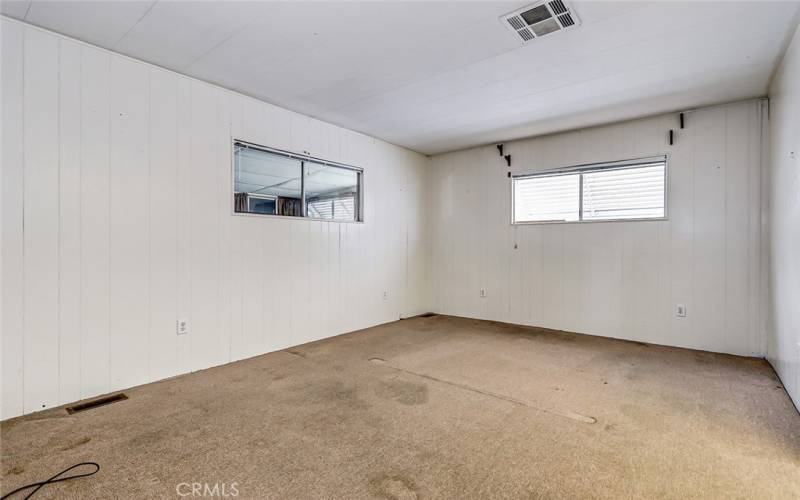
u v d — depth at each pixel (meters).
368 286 4.94
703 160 3.85
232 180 3.49
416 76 3.21
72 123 2.58
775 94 3.13
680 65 2.99
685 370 3.21
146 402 2.55
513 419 2.30
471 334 4.52
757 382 2.92
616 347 3.94
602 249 4.43
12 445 2.00
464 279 5.61
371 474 1.75
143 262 2.92
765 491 1.62
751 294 3.63
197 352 3.23
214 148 3.36
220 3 2.23
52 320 2.50
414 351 3.79
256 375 3.09
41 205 2.46
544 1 2.21
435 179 5.90
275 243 3.85
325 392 2.72
